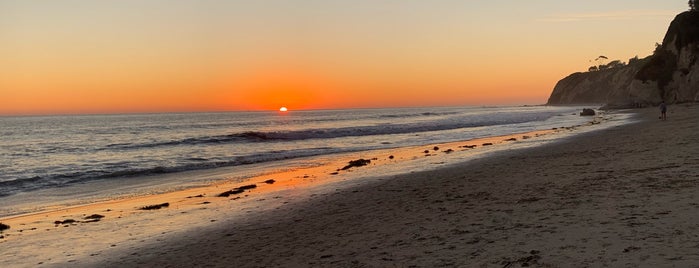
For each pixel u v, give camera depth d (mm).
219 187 17516
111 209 13828
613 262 5324
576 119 70562
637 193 9211
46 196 16547
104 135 55719
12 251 9523
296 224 10477
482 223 8320
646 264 5117
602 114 81938
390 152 28984
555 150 22734
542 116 95250
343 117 116625
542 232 7094
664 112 42000
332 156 27688
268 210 12430
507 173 15500
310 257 7543
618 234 6414
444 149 29172
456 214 9477
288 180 18297
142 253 8945
